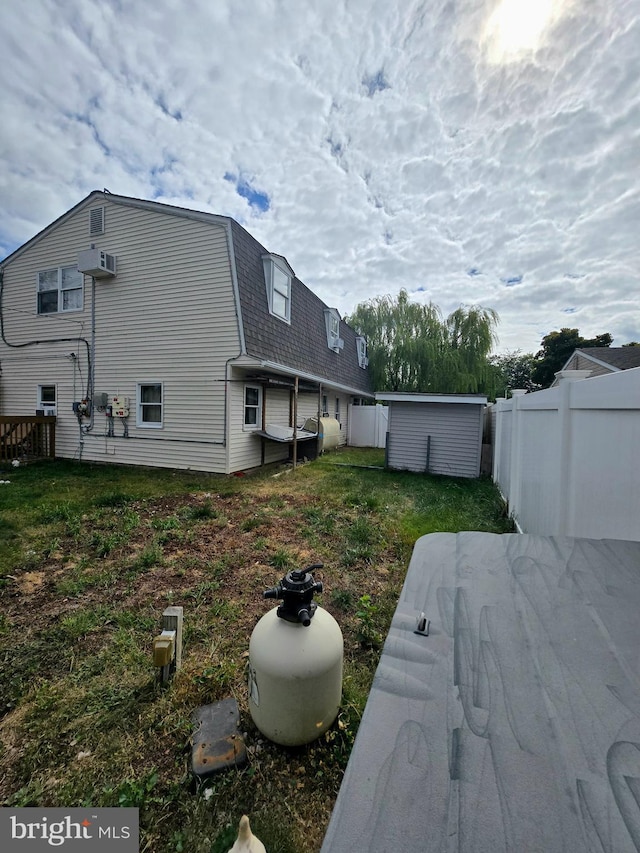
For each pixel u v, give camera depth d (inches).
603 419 79.0
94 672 84.1
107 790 59.4
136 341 327.9
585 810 21.2
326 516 196.5
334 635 67.3
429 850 20.4
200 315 304.7
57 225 354.9
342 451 495.5
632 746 24.6
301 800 58.6
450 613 38.3
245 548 153.9
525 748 24.9
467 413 332.2
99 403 336.8
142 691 78.8
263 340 320.5
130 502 218.1
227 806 57.6
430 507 219.1
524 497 164.9
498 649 33.1
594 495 83.5
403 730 27.0
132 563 137.9
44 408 371.9
